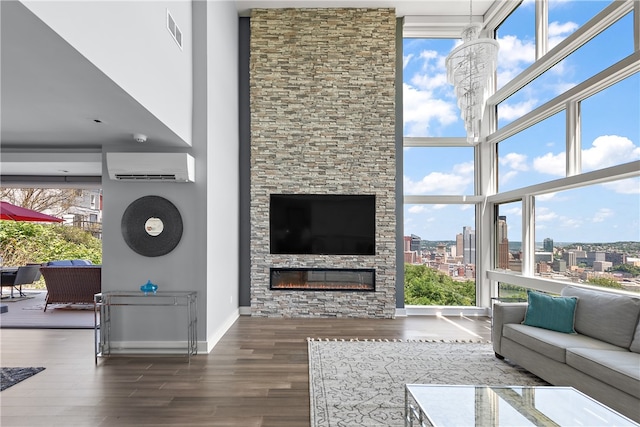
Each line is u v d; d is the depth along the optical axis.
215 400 2.91
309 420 2.61
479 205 6.17
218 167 4.67
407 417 2.30
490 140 5.98
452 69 4.02
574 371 2.86
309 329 5.07
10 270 7.22
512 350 3.65
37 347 4.25
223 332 4.84
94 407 2.80
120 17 2.47
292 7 5.87
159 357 3.92
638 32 3.26
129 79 2.61
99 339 4.49
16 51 1.97
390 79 5.86
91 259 8.62
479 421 1.97
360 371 3.52
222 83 4.88
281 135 5.84
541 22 4.72
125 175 3.98
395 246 5.85
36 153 4.40
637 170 3.18
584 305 3.45
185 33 3.93
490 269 6.09
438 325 5.37
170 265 4.16
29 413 2.71
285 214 5.82
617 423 1.97
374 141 5.84
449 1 5.72
